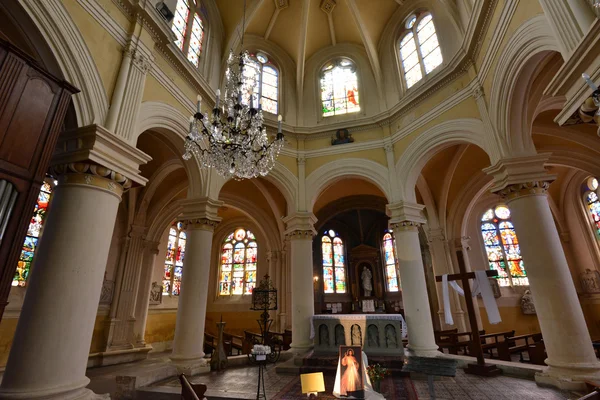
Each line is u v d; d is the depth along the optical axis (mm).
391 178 10312
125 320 11445
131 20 6652
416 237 9594
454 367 3988
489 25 7277
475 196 13188
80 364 4477
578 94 3842
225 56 11156
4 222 3387
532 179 6609
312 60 13742
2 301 3266
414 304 8914
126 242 12062
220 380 6965
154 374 6809
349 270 18500
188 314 7949
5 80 3609
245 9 11383
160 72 7426
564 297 5984
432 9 10820
